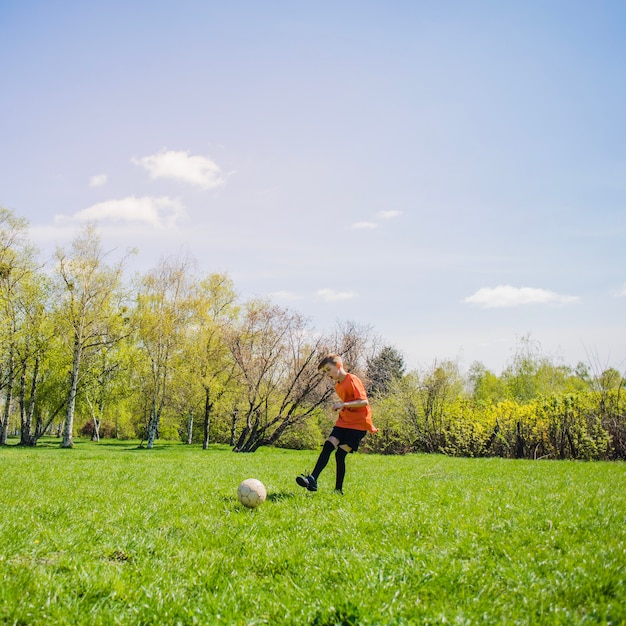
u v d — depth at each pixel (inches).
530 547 189.5
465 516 244.8
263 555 187.9
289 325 1288.1
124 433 2427.4
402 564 172.1
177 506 286.2
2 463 583.8
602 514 246.5
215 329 1457.9
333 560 181.9
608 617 132.0
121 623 134.3
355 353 1294.3
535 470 501.0
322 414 1493.6
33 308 1494.8
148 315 1477.6
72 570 171.9
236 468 540.7
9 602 139.8
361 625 127.9
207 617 137.3
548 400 866.8
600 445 798.5
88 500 303.9
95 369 1640.0
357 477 436.5
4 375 1624.0
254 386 1293.1
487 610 136.8
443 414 1108.5
